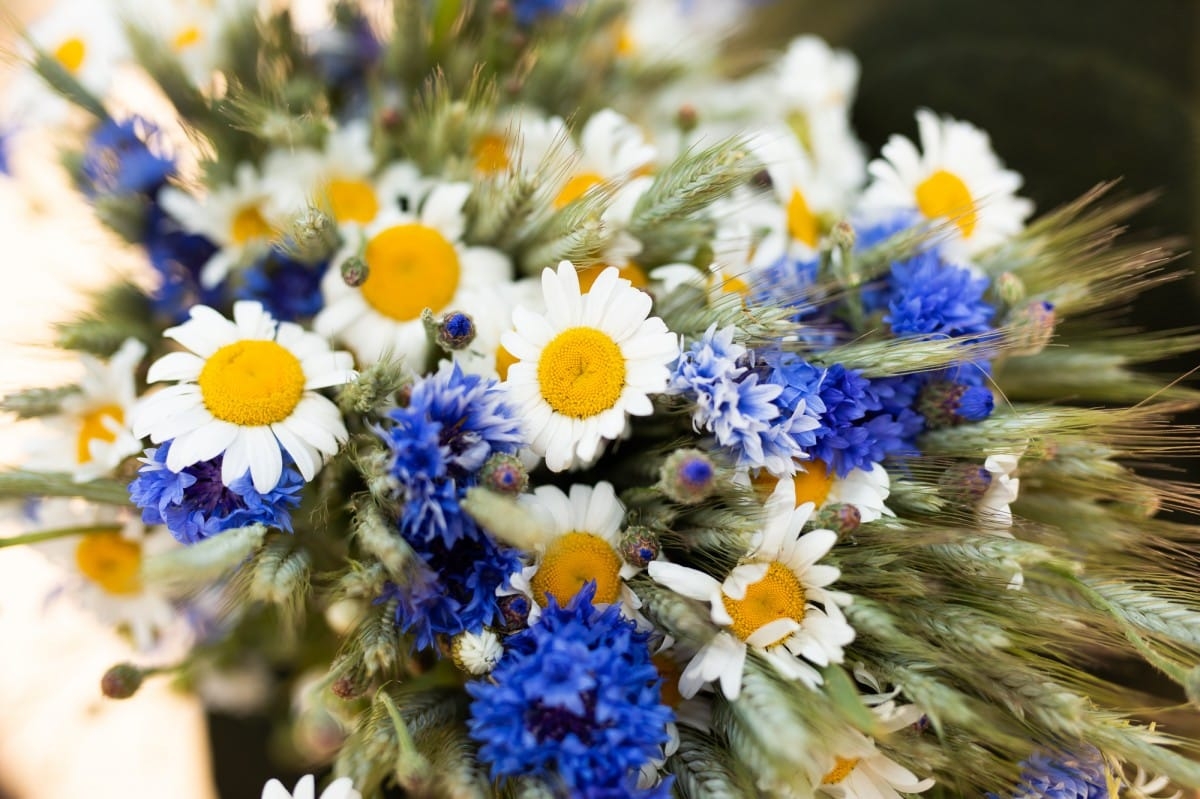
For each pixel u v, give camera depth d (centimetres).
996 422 37
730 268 39
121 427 39
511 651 35
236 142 41
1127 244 48
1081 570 37
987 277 40
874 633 35
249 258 40
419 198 40
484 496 32
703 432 36
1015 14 51
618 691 33
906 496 37
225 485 35
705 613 35
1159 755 34
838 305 40
